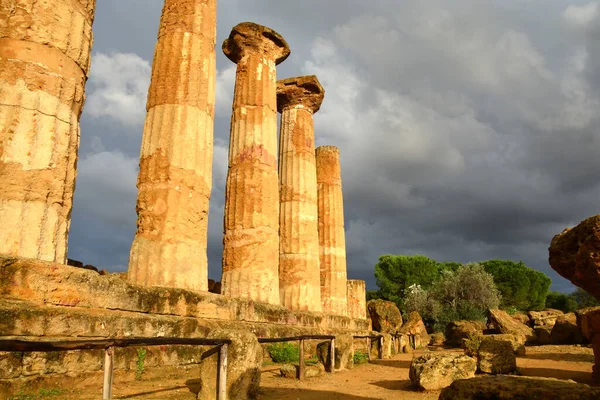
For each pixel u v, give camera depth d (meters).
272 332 12.61
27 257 6.40
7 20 6.93
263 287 13.59
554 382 4.13
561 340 20.19
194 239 10.12
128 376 7.26
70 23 7.50
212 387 6.18
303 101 19.88
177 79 10.64
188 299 9.33
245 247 13.77
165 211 9.73
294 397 6.93
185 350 8.64
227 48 16.06
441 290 38.56
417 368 8.07
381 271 48.88
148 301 8.34
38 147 6.79
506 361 10.03
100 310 7.12
